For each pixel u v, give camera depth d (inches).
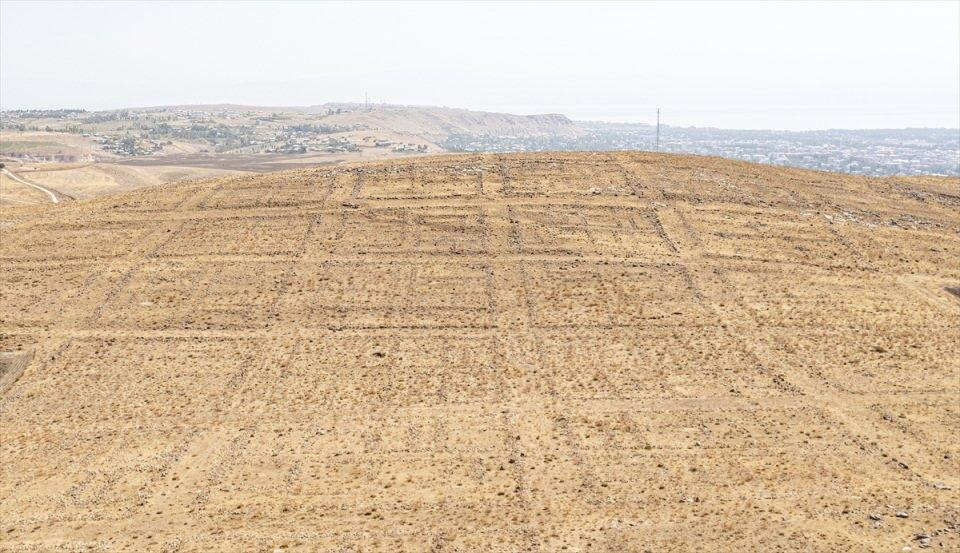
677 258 2042.3
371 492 1173.1
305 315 1809.8
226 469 1259.8
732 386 1502.2
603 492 1152.2
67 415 1448.1
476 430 1365.7
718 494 1135.0
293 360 1632.6
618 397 1471.5
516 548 1004.6
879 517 1051.3
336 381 1551.4
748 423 1368.1
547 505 1117.7
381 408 1450.5
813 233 2187.5
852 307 1818.4
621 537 1018.7
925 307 1818.4
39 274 1985.7
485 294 1886.1
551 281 1936.5
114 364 1622.8
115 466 1274.6
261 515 1113.4
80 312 1823.3
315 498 1160.2
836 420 1370.6
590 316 1792.6
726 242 2121.1
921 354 1608.0
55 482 1229.1
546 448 1299.2
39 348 1679.4
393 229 2178.9
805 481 1167.6
